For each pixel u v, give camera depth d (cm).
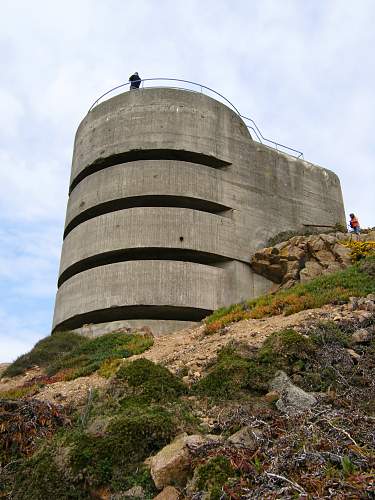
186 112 2783
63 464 749
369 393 854
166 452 702
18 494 754
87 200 2703
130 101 2855
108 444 762
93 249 2536
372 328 1175
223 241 2589
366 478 512
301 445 613
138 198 2591
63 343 2245
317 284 1797
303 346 1050
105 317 2472
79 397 1187
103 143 2795
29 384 1747
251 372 1000
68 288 2573
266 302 1797
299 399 838
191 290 2405
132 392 982
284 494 519
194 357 1280
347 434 625
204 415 889
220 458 632
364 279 1697
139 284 2375
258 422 740
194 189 2614
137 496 671
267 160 2980
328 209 3133
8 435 919
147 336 2052
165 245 2461
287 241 2619
